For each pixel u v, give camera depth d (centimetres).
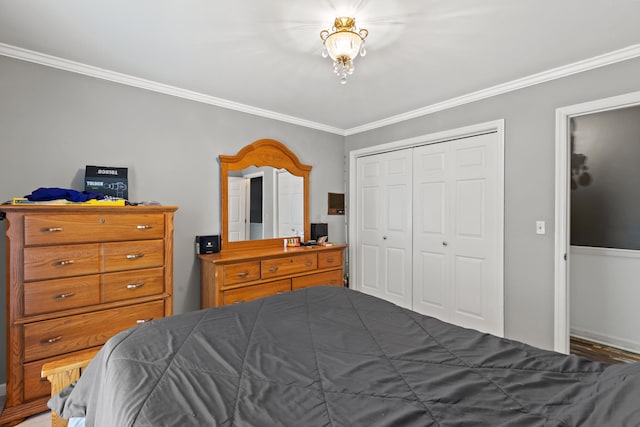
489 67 237
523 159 262
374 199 397
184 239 287
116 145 250
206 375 102
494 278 286
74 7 164
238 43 202
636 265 287
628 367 92
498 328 280
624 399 75
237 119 320
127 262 212
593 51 213
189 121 289
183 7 165
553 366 109
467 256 307
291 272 313
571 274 323
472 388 95
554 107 245
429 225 339
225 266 267
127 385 95
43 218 182
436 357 117
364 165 408
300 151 375
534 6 165
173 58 222
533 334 258
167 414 81
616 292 297
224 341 127
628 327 290
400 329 143
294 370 107
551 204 247
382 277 387
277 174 350
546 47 208
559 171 242
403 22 179
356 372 106
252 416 82
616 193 301
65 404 121
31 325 179
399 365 111
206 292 281
